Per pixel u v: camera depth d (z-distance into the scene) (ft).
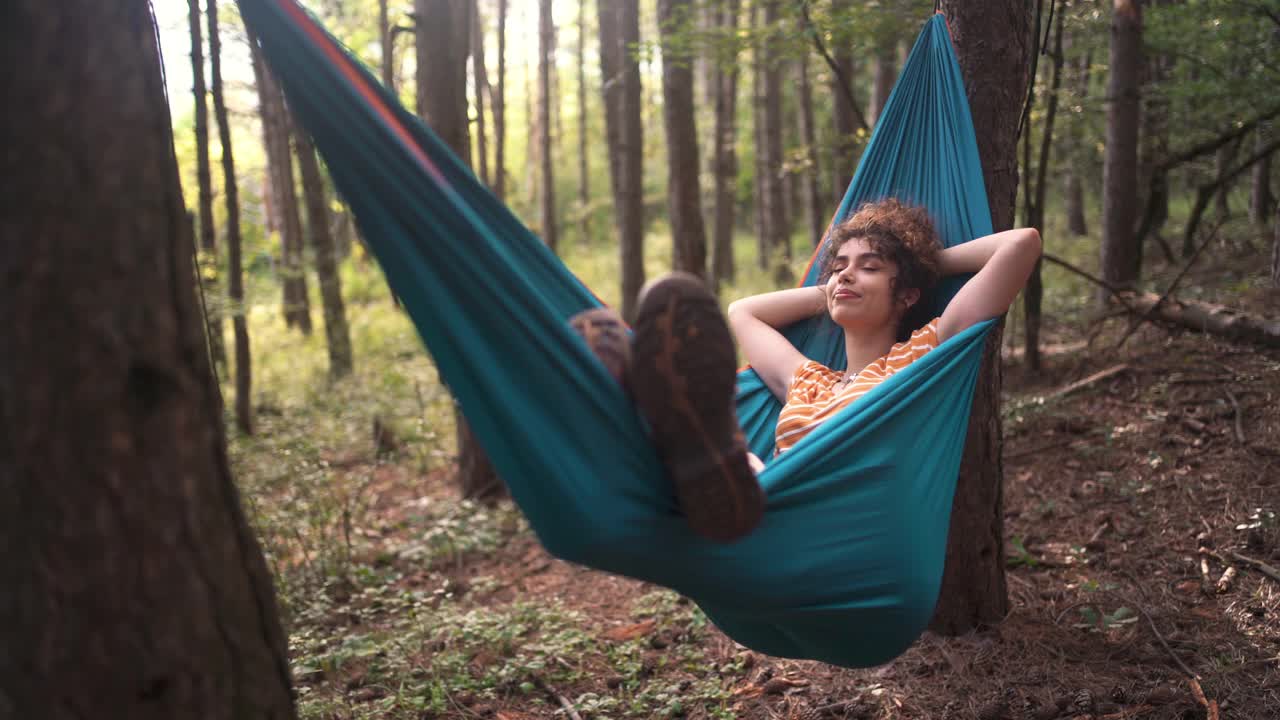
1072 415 19.44
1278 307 22.16
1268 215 34.24
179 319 5.41
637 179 32.68
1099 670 11.39
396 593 16.74
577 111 94.38
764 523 6.90
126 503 5.09
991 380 12.46
